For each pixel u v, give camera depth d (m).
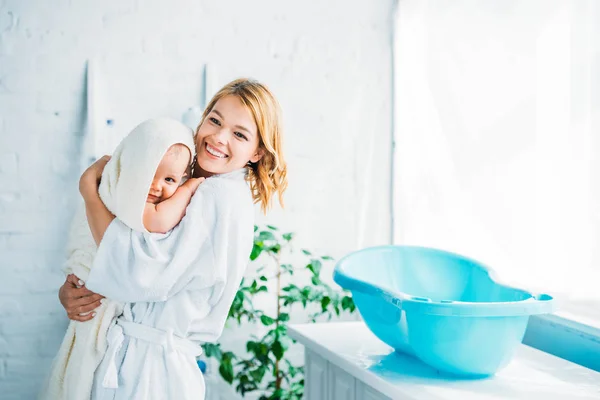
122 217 1.17
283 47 2.45
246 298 2.29
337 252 2.54
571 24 1.65
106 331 1.25
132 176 1.15
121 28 2.26
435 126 2.28
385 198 2.60
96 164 1.27
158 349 1.23
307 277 2.50
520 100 1.84
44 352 2.23
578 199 1.63
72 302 1.24
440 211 2.26
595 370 1.55
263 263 2.45
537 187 1.77
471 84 2.07
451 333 1.33
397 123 2.57
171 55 2.31
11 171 2.18
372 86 2.57
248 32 2.40
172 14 2.31
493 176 1.96
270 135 1.37
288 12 2.46
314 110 2.50
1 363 2.20
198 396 1.27
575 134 1.64
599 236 1.58
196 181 1.28
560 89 1.69
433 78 2.29
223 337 2.41
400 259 1.85
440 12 2.25
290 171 2.48
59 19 2.21
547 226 1.74
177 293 1.24
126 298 1.20
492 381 1.40
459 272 1.76
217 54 2.36
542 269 1.75
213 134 1.30
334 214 2.54
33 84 2.19
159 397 1.22
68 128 2.22
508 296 1.55
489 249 1.98
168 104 2.31
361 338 1.77
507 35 1.89
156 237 1.20
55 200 2.22
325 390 1.74
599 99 1.57
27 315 2.21
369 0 2.56
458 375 1.42
